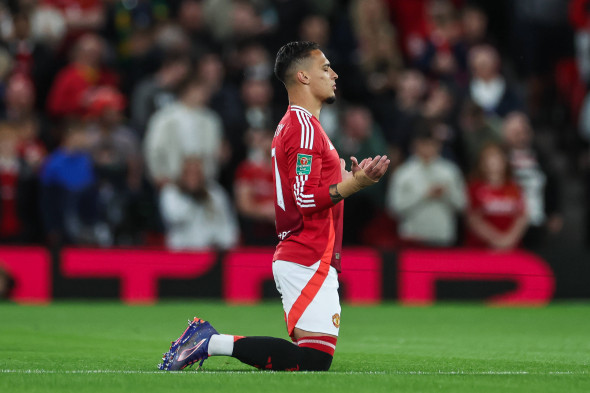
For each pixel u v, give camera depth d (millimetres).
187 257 45219
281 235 18891
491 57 54188
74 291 44219
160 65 52438
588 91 59500
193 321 18172
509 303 46812
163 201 45156
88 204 44250
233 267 45594
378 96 52500
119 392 14930
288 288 18422
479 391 15383
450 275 46750
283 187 18688
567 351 25812
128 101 52188
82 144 44531
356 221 48438
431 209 46625
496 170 46469
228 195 48969
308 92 19031
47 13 52031
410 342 28391
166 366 18062
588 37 60188
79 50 49094
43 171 44125
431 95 53812
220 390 15133
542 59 63156
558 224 48625
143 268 44844
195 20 53719
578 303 47219
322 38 53094
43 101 51250
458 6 62469
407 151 49875
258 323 34969
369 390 15250
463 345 27484
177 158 45562
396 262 46438
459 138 50875
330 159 18641
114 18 54188
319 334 18188
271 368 17953
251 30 53500
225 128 48594
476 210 46812
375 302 46219
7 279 43719
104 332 30672
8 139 44125
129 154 45562
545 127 61969
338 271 18797
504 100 54250
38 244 45000
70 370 18641
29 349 24781
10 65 50250
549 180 48344
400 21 58188
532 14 62719
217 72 49156
